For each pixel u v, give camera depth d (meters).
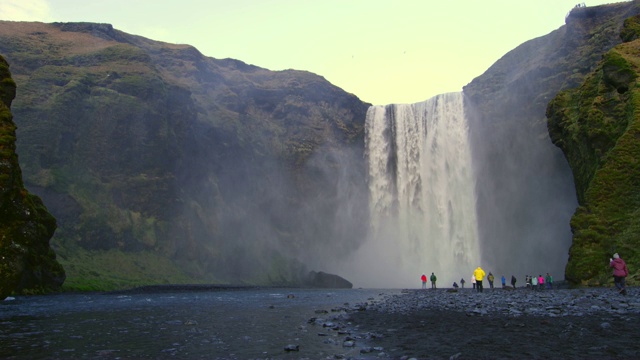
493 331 13.66
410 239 97.06
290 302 33.41
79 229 70.31
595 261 40.19
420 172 98.75
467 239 89.25
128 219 76.12
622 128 47.62
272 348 12.41
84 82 84.62
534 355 10.01
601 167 47.09
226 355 11.52
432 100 99.44
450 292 41.78
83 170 76.56
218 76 120.19
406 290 56.06
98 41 113.69
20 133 73.50
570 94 61.69
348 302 31.97
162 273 73.94
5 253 39.31
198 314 23.61
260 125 108.25
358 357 10.63
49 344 13.52
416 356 10.43
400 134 103.44
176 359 11.08
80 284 58.09
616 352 9.98
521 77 85.75
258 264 89.12
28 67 92.62
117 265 70.56
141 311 25.81
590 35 78.62
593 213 43.06
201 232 84.25
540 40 92.38
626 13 74.81
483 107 91.00
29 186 69.06
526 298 26.61
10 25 110.69
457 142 93.75
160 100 87.62
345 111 118.19
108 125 81.06
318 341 13.45
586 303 20.83
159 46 123.94
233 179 94.94
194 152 89.75
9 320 20.69
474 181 89.88
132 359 11.14
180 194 84.19
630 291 27.61
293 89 117.81
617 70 51.22
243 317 21.56
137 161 81.62
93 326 18.20
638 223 39.75
